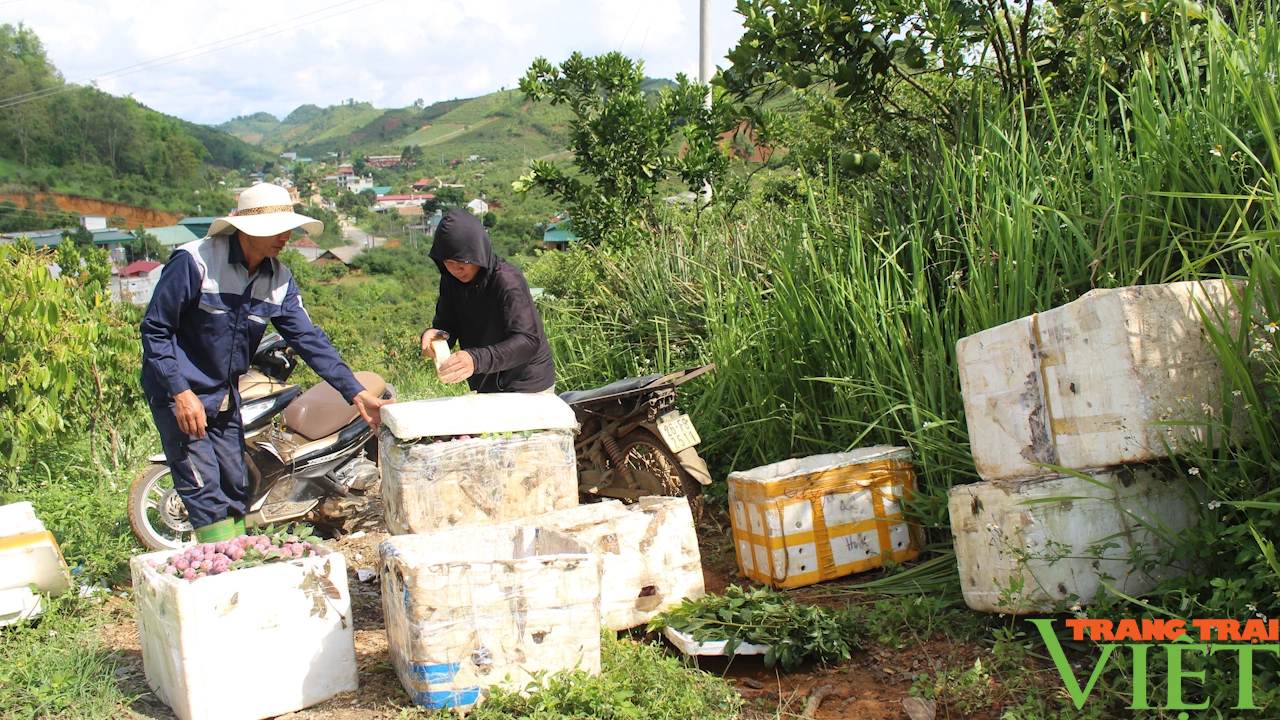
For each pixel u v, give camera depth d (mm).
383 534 5133
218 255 3684
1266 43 3652
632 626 3422
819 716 2824
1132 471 2893
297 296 3939
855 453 4027
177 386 3588
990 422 3199
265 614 2855
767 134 7414
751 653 3178
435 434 3428
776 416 4781
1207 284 2910
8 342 5258
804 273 5031
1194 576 2816
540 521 3393
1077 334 2863
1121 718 2557
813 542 3766
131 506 4547
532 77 8617
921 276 4219
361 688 3045
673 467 4387
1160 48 4934
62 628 3582
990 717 2697
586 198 8703
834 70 5824
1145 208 3424
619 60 8430
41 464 5918
